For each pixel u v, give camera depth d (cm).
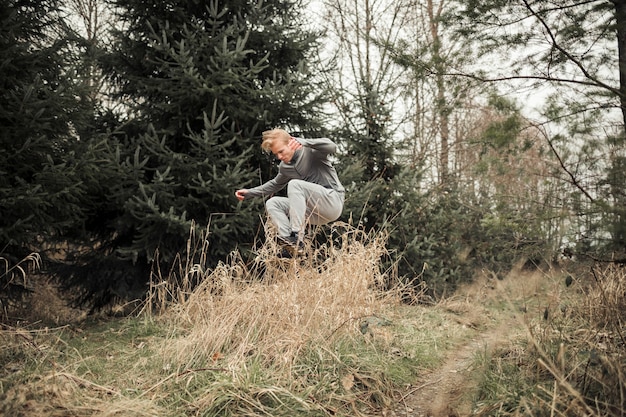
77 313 650
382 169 756
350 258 398
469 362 346
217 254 559
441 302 641
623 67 289
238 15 603
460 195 788
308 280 373
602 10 300
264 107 584
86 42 545
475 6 319
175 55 521
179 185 522
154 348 347
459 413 250
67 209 452
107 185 505
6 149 423
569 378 246
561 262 374
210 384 268
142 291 557
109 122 598
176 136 590
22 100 420
